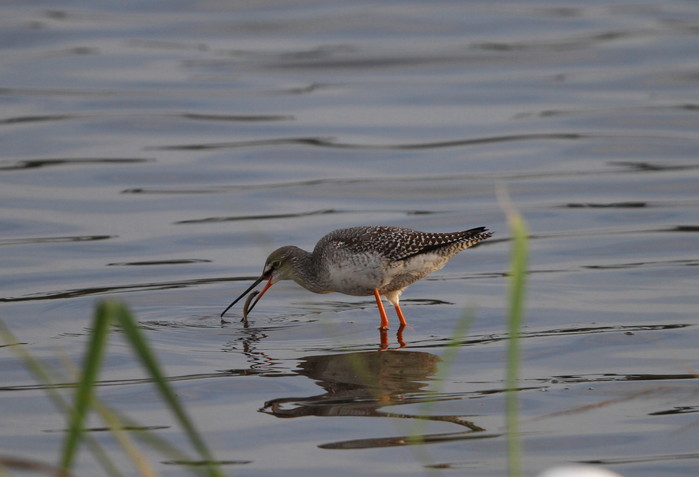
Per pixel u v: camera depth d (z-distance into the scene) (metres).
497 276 15.09
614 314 12.94
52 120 23.20
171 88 25.72
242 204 18.59
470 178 19.91
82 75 26.52
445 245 12.98
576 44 29.28
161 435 9.42
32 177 19.78
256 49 29.00
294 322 13.17
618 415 9.71
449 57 28.36
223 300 14.10
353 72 27.28
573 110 24.11
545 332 12.35
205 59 28.05
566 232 16.95
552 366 11.12
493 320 12.95
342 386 10.60
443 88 25.95
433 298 14.11
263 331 12.73
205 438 9.34
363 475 8.50
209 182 19.81
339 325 12.99
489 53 28.62
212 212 18.19
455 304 13.76
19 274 15.00
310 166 20.78
